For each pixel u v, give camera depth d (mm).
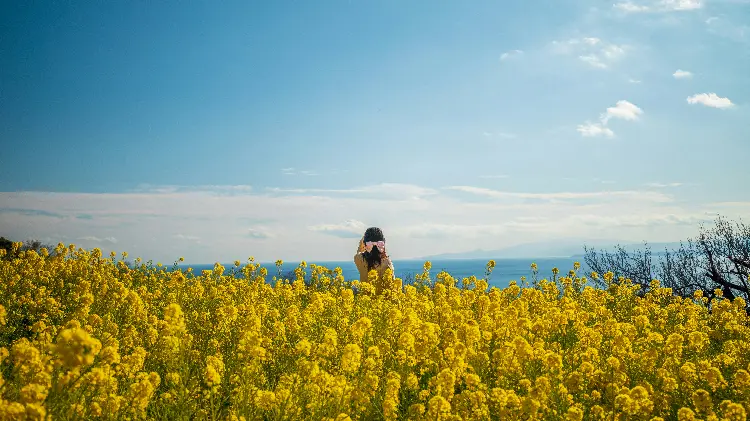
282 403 5289
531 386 6484
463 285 12398
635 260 20172
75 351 3828
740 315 10438
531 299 11570
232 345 7227
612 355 7461
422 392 5742
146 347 7238
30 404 3857
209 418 5367
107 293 9492
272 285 13023
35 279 11820
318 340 7957
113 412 4840
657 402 6168
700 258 18703
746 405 5910
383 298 11125
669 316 11352
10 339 8219
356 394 5703
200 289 10641
